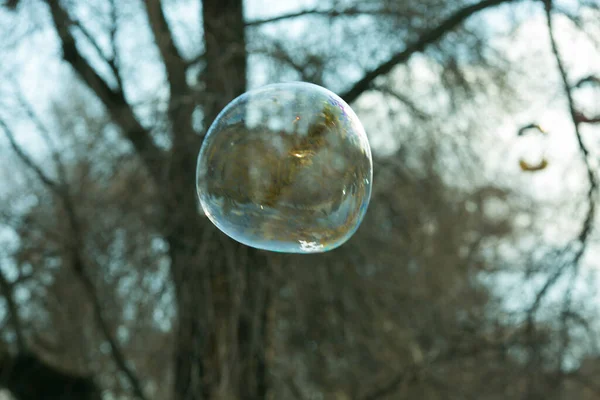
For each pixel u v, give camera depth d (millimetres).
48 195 3199
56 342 3498
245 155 1449
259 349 2824
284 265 2904
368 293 3082
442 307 3312
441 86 2900
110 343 3189
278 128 1445
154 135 2676
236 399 2693
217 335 2686
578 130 2189
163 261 2922
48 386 3473
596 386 3078
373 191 3104
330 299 3051
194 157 2650
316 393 3451
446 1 2816
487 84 2863
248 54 2699
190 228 2736
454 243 3414
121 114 2848
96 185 3000
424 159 3082
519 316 2863
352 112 1482
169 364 3250
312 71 2703
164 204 2797
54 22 2826
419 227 3229
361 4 2803
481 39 2818
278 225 1440
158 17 2703
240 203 1446
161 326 3039
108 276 3000
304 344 3213
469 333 3141
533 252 3004
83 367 3543
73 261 3057
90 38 2865
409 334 3207
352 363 3225
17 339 3322
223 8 2730
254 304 2770
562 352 2873
